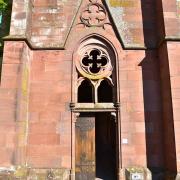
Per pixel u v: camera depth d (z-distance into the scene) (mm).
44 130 12117
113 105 12375
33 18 13281
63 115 12250
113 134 18219
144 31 13086
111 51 12953
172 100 11180
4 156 10766
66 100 12383
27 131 12086
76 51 12898
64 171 11719
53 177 11617
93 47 13008
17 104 11242
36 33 13070
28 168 11727
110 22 13164
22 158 11414
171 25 12070
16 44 11820
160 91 12453
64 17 13266
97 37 13055
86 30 13070
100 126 18672
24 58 11852
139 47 12789
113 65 12805
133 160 11820
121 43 12867
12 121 11086
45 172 11688
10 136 10945
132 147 11930
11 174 10539
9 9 14109
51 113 12273
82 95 18000
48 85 12547
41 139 12031
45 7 13430
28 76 12453
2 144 10875
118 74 12602
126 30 13062
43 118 12227
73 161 11852
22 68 11625
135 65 12703
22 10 12352
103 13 13273
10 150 10828
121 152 11875
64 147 11961
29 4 12711
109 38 12953
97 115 18641
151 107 12305
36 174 11664
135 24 13156
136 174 11578
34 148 11953
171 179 10758
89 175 12172
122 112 12242
